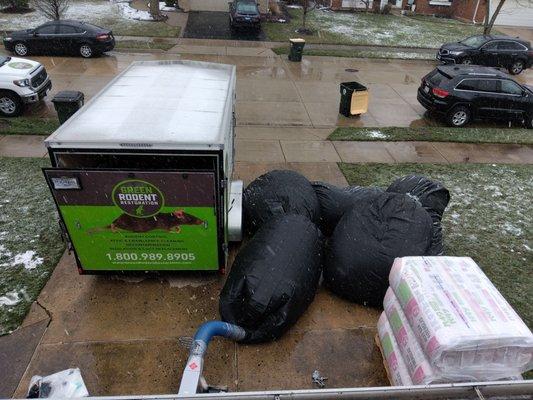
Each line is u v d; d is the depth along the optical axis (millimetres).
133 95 5145
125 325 4344
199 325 4387
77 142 3850
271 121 9930
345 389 2340
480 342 2871
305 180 5789
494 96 10328
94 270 4648
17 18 19109
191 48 16047
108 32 14125
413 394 2369
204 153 3965
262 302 3963
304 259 4383
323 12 25578
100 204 4121
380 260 4348
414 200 4914
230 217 5250
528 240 6109
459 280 3381
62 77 12000
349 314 4617
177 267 4684
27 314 4414
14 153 7680
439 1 27703
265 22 21391
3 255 5180
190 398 2209
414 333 3232
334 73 14125
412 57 16844
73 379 3723
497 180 7801
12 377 3805
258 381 3846
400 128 9945
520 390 2414
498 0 25016
